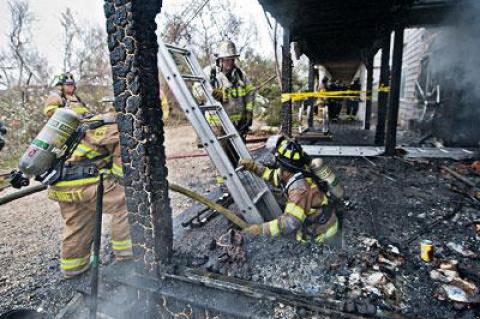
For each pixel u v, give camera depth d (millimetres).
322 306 1735
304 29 6457
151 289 1994
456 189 3910
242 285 1918
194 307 1874
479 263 2326
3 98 10367
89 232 2332
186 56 3260
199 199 2436
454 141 6895
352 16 5598
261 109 13070
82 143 2121
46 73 12750
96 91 12836
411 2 4844
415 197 3688
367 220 3066
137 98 1795
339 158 5805
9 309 2076
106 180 2209
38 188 2123
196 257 2303
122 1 1676
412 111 10062
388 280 2070
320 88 8477
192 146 8898
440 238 2713
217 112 3191
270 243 2537
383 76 6672
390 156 5797
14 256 2934
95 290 1780
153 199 1969
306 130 9094
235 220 2516
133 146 1891
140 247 2074
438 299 1898
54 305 2113
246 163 2760
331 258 2324
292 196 2285
